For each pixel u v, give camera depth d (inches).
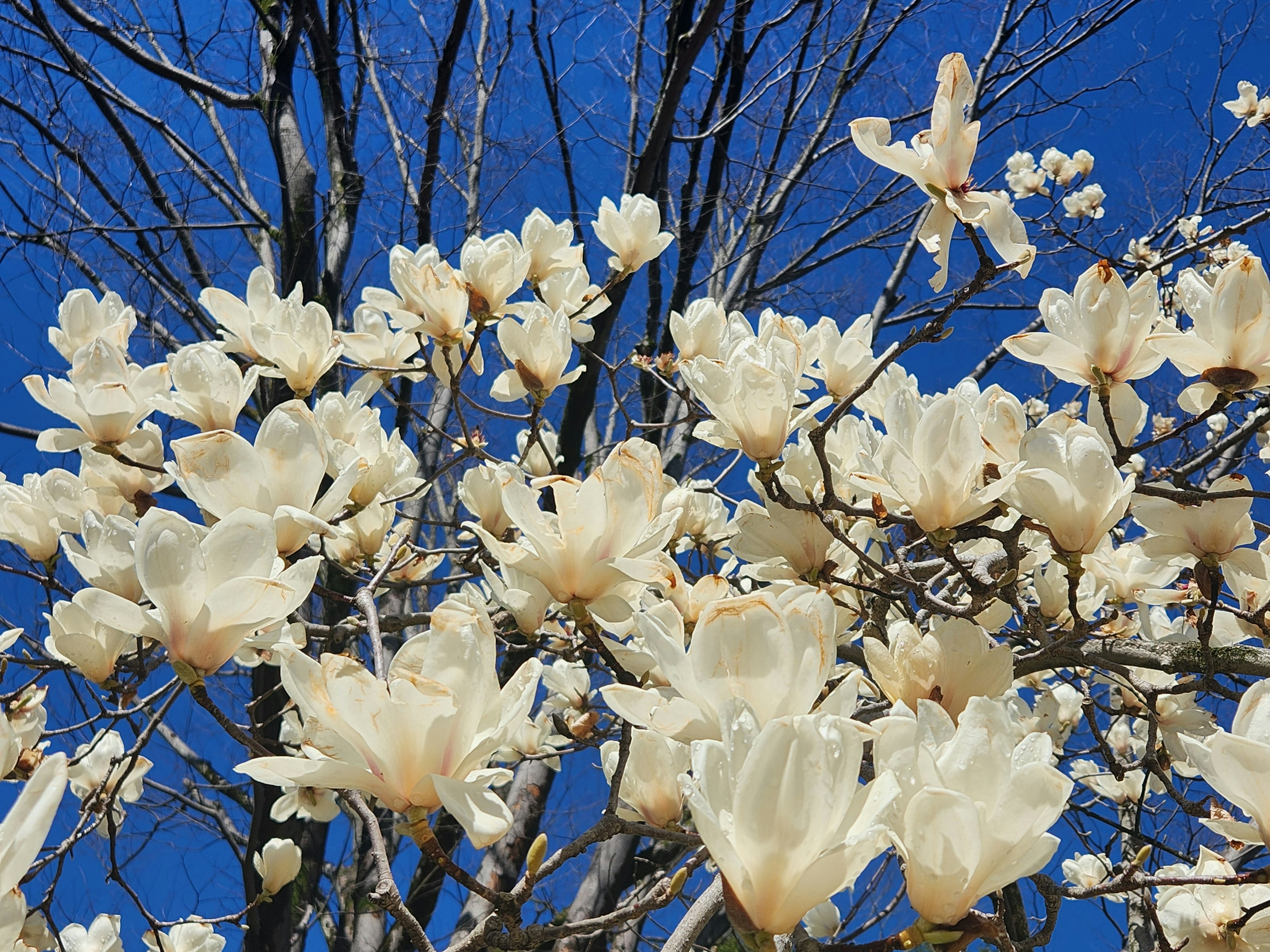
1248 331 42.8
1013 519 44.8
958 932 30.5
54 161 124.3
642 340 127.6
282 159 116.2
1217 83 124.0
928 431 41.5
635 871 92.4
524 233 67.3
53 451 53.7
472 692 32.5
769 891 29.9
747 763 29.9
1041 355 44.9
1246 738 34.4
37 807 28.8
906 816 30.3
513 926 34.7
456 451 87.4
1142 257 113.3
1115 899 63.9
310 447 42.9
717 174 134.6
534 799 94.0
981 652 38.7
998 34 141.0
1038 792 30.4
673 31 126.3
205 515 47.8
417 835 32.7
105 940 56.6
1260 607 50.4
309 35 127.5
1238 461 80.6
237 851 87.5
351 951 103.8
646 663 39.1
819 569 46.6
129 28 131.4
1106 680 60.6
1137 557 55.0
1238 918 39.8
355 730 32.4
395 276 61.6
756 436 45.0
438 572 107.0
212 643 36.5
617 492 38.9
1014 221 41.3
